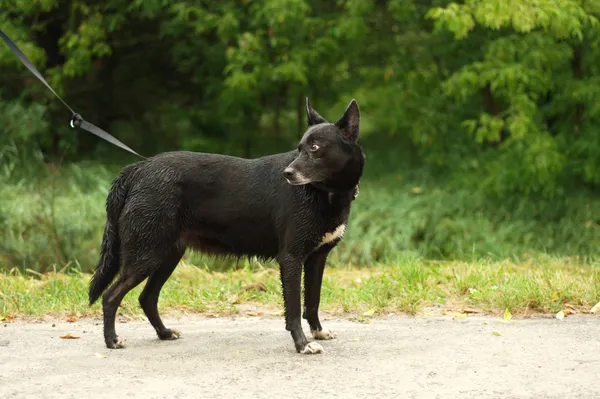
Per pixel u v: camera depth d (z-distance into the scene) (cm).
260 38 1551
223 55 1703
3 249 1192
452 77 1425
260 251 641
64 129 1769
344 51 1628
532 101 1468
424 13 1614
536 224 1444
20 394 495
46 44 1823
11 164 1492
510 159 1449
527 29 1285
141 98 1894
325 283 905
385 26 1647
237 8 1645
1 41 1620
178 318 778
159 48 1852
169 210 626
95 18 1661
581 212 1459
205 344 641
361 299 828
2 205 1295
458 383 511
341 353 600
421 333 667
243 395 489
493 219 1458
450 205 1472
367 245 1309
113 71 1861
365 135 1809
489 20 1280
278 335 679
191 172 633
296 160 591
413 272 915
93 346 634
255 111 1736
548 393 487
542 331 662
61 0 1750
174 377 532
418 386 506
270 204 622
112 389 504
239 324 742
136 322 761
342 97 1591
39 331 702
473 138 1581
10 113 1595
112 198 646
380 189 1574
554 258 1134
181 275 993
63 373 544
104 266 651
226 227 634
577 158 1496
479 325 699
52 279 949
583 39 1483
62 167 1612
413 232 1380
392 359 576
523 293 787
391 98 1564
